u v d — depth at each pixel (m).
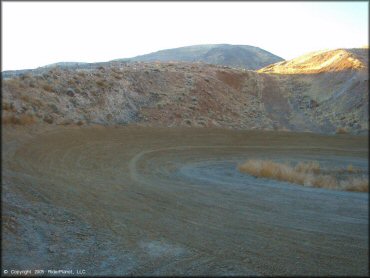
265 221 8.65
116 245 6.30
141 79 34.16
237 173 18.02
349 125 33.78
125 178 13.16
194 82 38.19
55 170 12.02
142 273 5.23
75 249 5.93
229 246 6.60
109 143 20.53
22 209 7.31
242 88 43.75
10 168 10.62
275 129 33.72
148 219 8.08
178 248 6.36
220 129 30.89
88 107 24.91
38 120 19.00
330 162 24.33
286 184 15.55
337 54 50.41
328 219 9.23
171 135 26.27
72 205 8.40
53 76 25.58
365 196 13.38
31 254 5.43
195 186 13.01
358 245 7.06
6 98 17.64
